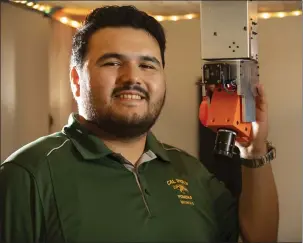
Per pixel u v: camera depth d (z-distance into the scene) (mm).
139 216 1175
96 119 1203
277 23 2289
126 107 1176
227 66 1211
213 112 1228
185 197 1282
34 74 2363
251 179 1367
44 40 2346
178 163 1384
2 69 2297
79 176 1179
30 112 2373
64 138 1268
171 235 1199
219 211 1374
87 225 1128
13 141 2318
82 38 1247
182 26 2348
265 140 1348
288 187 2295
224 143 1222
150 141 1329
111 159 1217
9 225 1123
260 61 2318
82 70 1233
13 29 2303
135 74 1174
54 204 1139
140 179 1232
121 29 1215
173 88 2383
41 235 1129
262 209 1360
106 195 1173
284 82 2295
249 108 1256
